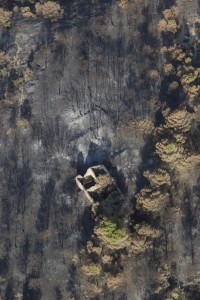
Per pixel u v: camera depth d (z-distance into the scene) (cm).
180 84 5509
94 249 4806
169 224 4972
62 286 4888
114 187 5138
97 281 4816
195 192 5075
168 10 5838
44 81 5769
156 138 5234
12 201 5309
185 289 4759
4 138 5616
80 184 5175
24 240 5119
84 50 5847
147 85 5591
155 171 4925
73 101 5603
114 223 4678
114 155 5303
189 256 4856
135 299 4756
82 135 5444
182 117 5072
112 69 5712
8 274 4991
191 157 4997
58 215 5169
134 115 5425
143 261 4847
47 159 5428
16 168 5466
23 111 5681
